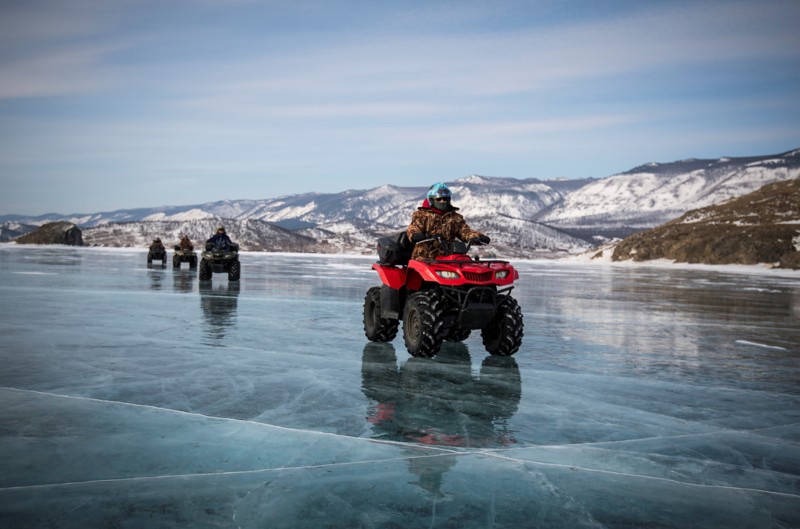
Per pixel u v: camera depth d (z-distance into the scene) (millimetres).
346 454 3791
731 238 55906
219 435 4109
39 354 6863
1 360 6504
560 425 4547
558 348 8109
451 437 4195
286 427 4332
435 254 7617
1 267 24984
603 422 4656
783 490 3377
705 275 34469
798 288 22500
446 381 5977
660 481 3469
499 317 7352
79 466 3500
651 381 6148
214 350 7336
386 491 3230
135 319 9953
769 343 8820
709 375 6488
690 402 5320
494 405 5098
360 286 18391
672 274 35562
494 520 2916
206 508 2990
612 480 3467
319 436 4137
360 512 2975
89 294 14023
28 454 3680
